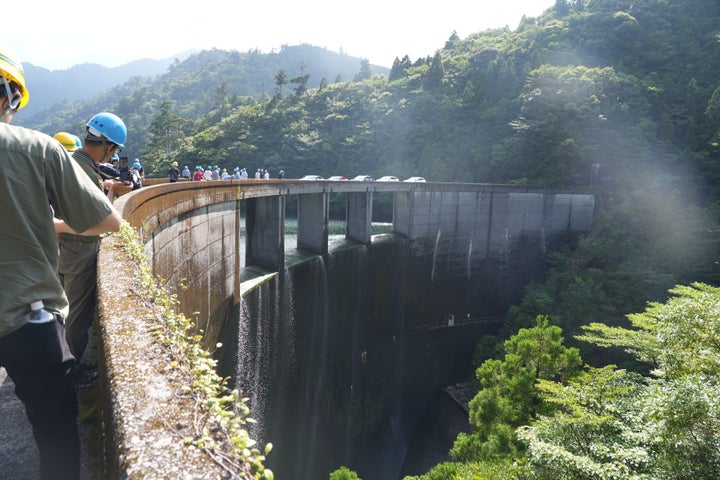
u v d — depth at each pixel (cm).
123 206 784
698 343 1226
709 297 1258
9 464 378
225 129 12269
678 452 998
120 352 241
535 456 1112
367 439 4241
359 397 4259
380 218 8838
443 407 4978
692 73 10125
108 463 218
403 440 4653
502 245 6212
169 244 1507
